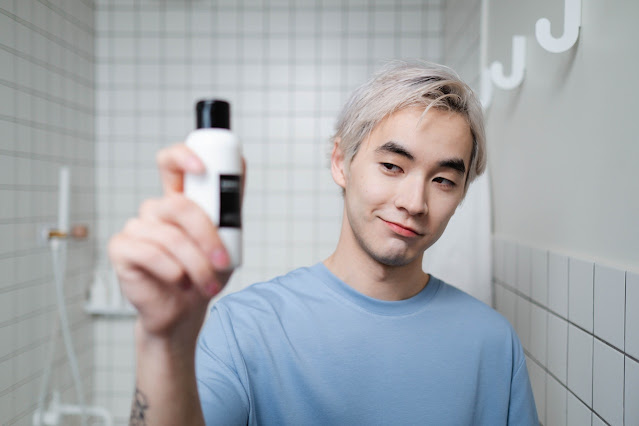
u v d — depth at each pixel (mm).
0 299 1591
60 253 1882
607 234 828
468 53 1826
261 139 2326
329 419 797
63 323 1728
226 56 2312
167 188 437
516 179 1310
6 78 1621
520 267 1236
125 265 399
